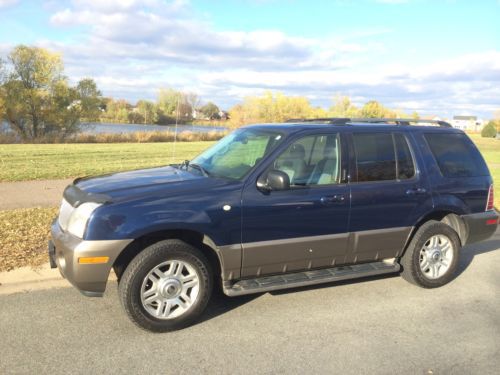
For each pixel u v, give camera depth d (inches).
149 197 158.9
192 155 876.6
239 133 213.2
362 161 193.8
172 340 156.3
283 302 190.4
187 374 135.6
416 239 205.0
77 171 555.2
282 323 171.2
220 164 191.8
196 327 166.6
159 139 1526.8
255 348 152.0
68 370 135.9
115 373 135.1
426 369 142.1
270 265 177.5
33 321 166.4
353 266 200.1
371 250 197.0
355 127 197.3
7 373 133.3
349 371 139.4
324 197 181.6
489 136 3422.7
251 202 169.2
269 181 167.9
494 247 288.0
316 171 185.5
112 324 166.4
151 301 159.6
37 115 1731.1
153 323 158.6
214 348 151.5
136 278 154.9
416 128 212.5
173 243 159.8
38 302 182.4
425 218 212.7
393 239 200.2
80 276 150.8
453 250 212.7
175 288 161.8
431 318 179.3
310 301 192.2
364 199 190.4
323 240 184.1
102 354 145.6
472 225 219.6
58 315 171.9
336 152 190.4
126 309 155.7
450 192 211.9
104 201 154.3
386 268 201.0
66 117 1747.0
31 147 989.2
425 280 208.5
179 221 158.1
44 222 288.8
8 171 527.8
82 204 157.6
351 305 189.5
